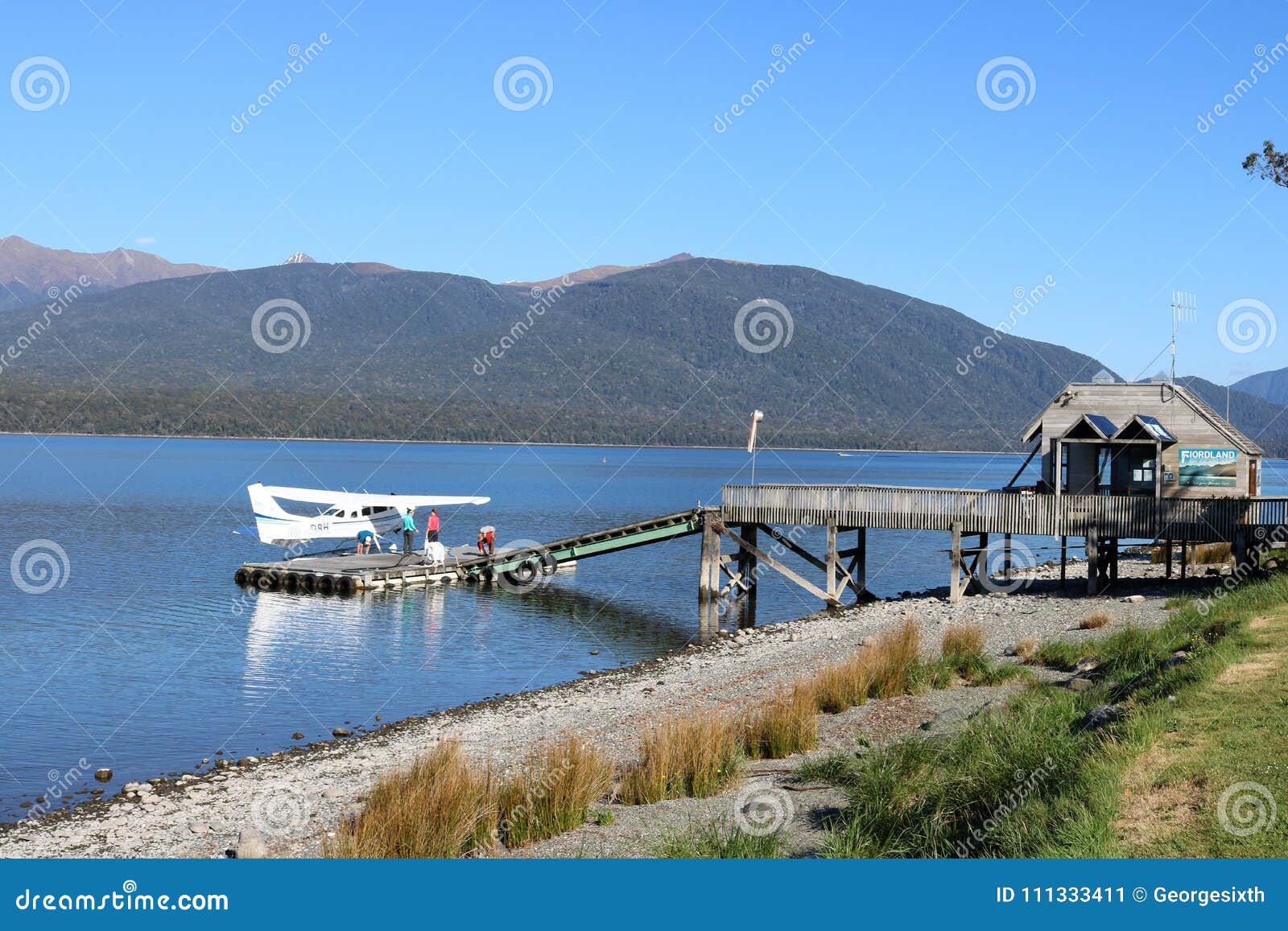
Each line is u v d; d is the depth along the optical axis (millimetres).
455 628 36156
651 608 41375
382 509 52750
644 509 91812
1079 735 14547
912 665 22219
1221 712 13703
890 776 14312
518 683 28156
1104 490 37312
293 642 33281
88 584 44719
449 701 26172
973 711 18391
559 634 35438
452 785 14469
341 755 20844
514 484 130000
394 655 31562
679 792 15867
